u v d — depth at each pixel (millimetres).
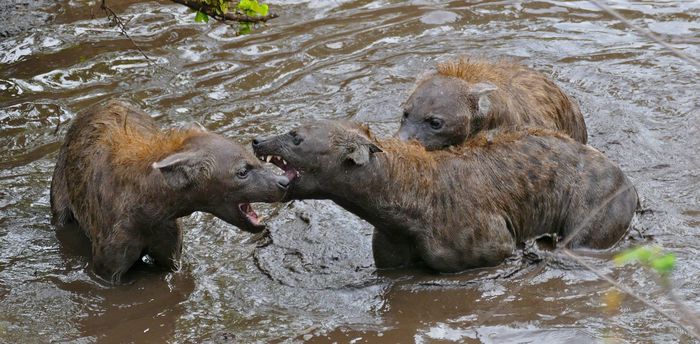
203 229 16125
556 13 23562
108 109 16156
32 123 19391
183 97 20250
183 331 13562
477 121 16312
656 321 13117
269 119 19359
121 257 14484
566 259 14836
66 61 21641
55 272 15062
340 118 19359
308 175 13844
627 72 20828
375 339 13164
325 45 22312
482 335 13148
